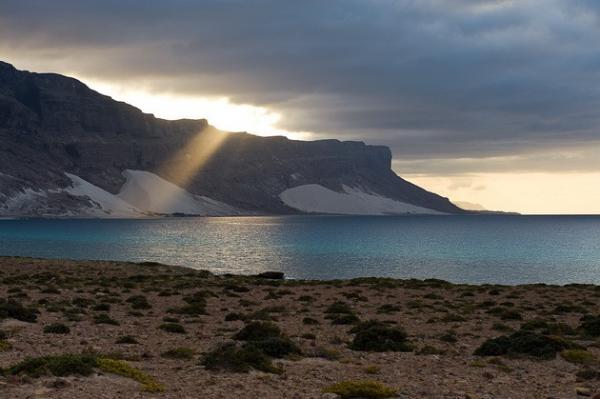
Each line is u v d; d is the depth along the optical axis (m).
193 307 37.69
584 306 43.31
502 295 51.50
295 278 84.19
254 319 34.06
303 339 27.23
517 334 25.64
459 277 85.56
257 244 161.75
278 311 38.66
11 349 22.25
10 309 30.94
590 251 136.00
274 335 26.98
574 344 24.69
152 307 39.84
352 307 41.72
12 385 15.05
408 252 133.25
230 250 139.00
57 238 194.75
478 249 142.88
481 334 30.14
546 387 18.08
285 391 16.36
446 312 39.34
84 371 16.45
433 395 16.53
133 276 65.94
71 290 49.34
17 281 55.38
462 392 17.02
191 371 18.92
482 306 42.78
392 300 47.00
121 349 23.47
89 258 116.81
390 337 26.31
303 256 121.81
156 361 20.88
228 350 20.25
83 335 26.70
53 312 34.97
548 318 36.69
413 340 27.72
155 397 15.07
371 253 130.00
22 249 143.25
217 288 54.69
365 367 20.62
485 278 84.44
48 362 16.67
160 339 26.39
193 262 108.56
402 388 17.30
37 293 46.09
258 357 19.86
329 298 47.75
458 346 26.30
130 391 15.45
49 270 72.06
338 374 19.34
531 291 54.84
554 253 130.25
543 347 23.75
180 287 54.38
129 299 42.84
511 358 23.20
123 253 130.38
